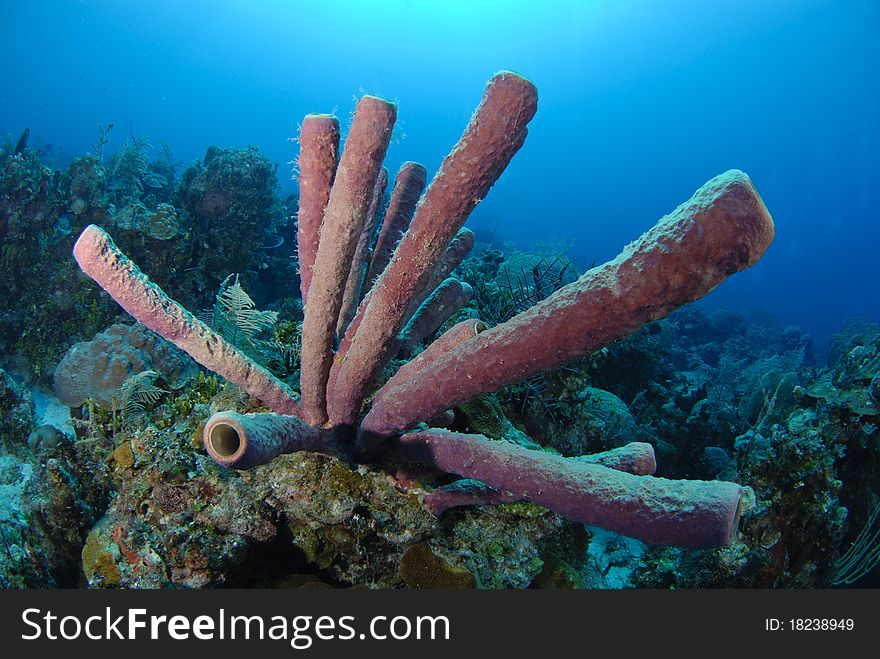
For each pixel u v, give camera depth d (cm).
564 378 411
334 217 145
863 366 491
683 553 375
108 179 812
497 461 162
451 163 130
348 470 226
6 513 348
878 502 424
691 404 704
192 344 177
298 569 250
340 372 182
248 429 141
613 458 193
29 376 523
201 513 228
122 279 156
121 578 224
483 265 810
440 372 147
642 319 106
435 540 241
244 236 678
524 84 119
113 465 267
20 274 550
